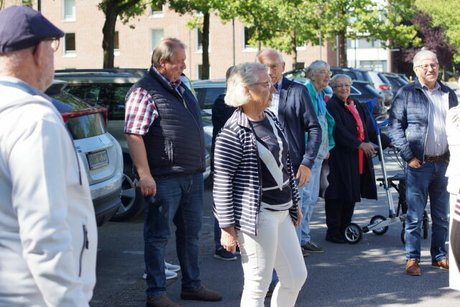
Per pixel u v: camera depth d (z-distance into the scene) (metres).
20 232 2.61
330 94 10.17
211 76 56.28
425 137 7.23
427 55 7.24
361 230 8.91
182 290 6.60
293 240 5.08
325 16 35.94
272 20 30.41
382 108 20.70
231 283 7.19
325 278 7.38
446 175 6.29
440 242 7.69
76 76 10.34
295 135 6.95
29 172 2.56
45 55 2.80
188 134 6.15
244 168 4.86
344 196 8.75
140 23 56.59
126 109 6.08
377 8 36.66
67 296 2.61
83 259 2.84
